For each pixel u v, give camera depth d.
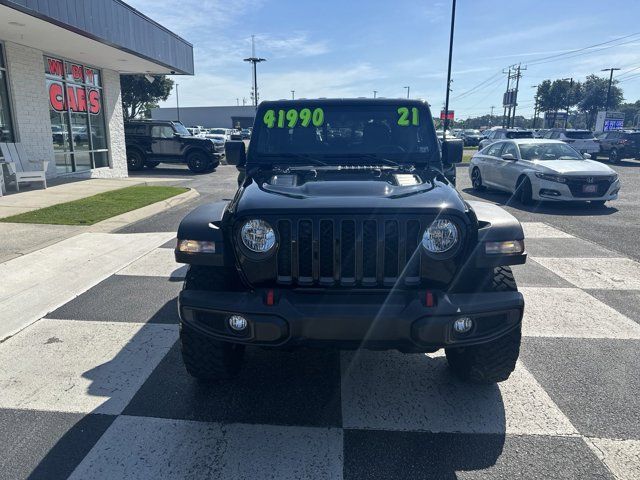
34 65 12.70
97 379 3.56
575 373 3.69
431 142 4.23
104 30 11.83
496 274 3.18
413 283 2.91
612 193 10.62
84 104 15.29
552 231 8.53
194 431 2.98
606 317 4.75
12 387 3.44
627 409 3.22
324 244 2.89
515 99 54.47
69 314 4.72
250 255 2.89
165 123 19.94
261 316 2.79
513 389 3.47
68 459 2.72
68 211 9.22
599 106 78.06
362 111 4.25
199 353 3.21
